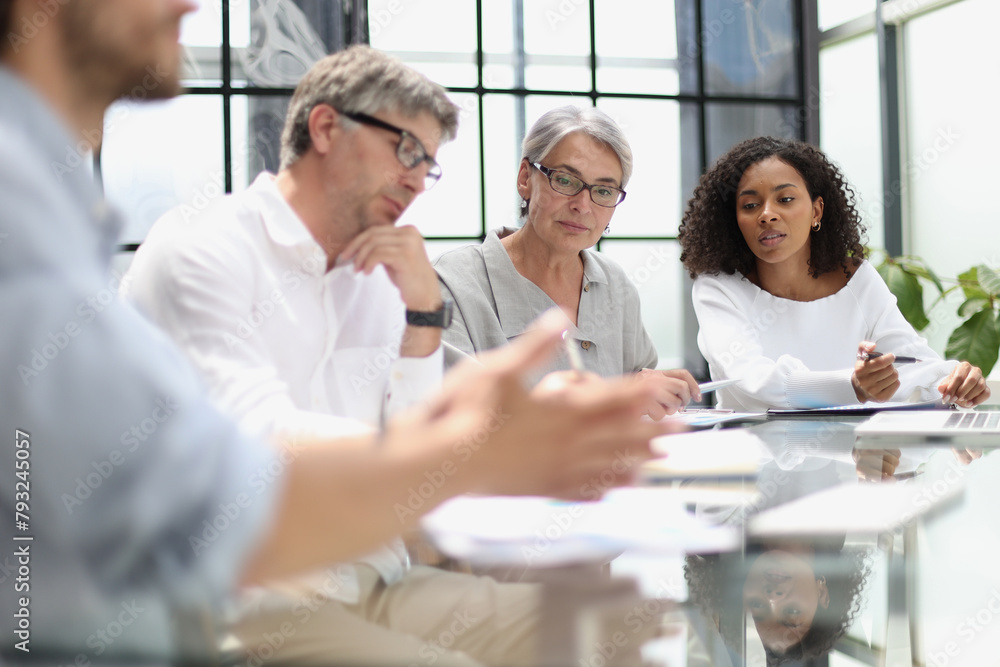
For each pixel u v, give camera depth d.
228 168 2.60
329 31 2.67
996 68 2.92
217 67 2.58
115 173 2.49
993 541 0.51
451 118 1.06
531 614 0.37
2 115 0.33
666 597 0.40
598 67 2.94
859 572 0.45
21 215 0.28
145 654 0.31
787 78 3.15
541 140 1.56
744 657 0.32
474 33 2.80
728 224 1.98
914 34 3.14
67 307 0.27
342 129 0.99
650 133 3.02
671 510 0.61
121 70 0.38
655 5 2.98
